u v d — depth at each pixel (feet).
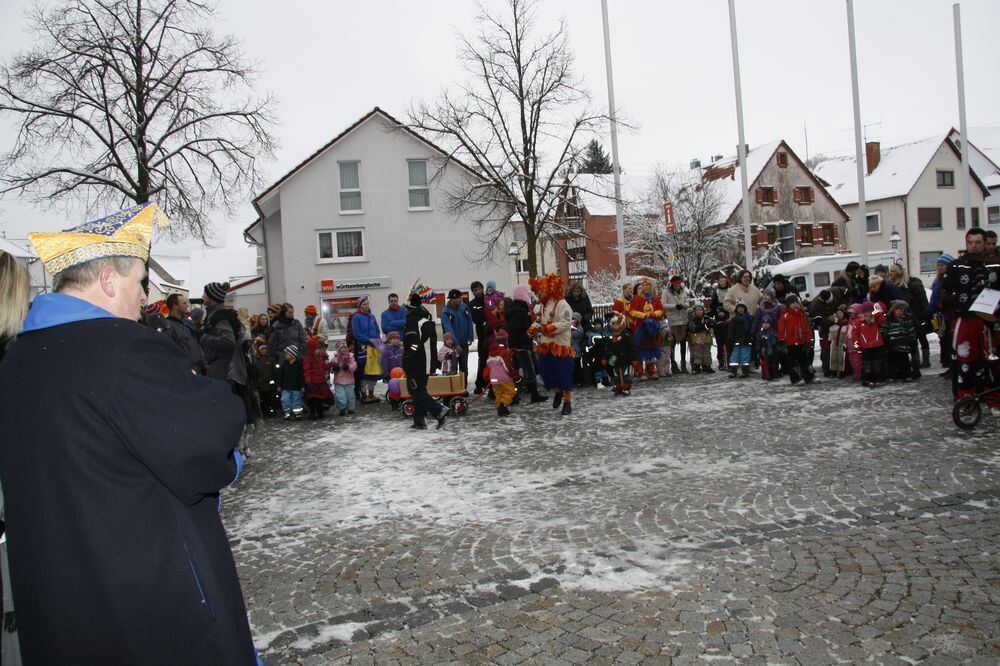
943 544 14.26
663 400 35.17
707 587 13.04
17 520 5.62
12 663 6.33
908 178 164.76
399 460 26.05
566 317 32.45
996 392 23.77
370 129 94.07
